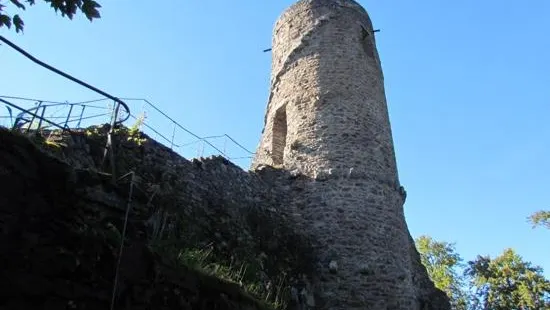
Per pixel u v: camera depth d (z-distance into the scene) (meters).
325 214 10.23
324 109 11.46
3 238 3.34
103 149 7.20
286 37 13.12
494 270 27.72
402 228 10.76
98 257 3.82
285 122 12.48
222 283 5.05
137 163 7.83
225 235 8.70
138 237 4.21
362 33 13.23
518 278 27.06
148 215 4.50
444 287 27.48
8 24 4.02
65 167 3.86
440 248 29.11
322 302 9.38
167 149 8.68
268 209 10.21
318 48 12.39
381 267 9.79
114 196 4.18
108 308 3.76
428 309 12.02
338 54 12.30
